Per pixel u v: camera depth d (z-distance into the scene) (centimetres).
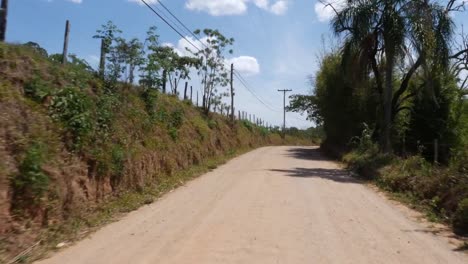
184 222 873
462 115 2572
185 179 1570
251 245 708
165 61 1808
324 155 3381
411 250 700
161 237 757
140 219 905
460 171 1096
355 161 2125
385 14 2094
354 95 2992
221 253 663
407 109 2616
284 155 3234
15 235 668
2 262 595
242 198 1158
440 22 2064
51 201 777
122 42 1456
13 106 820
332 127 3416
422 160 1480
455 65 2166
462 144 2419
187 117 2289
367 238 768
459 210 890
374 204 1127
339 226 855
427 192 1145
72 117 970
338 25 2228
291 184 1445
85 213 892
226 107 3878
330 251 684
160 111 1777
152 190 1253
